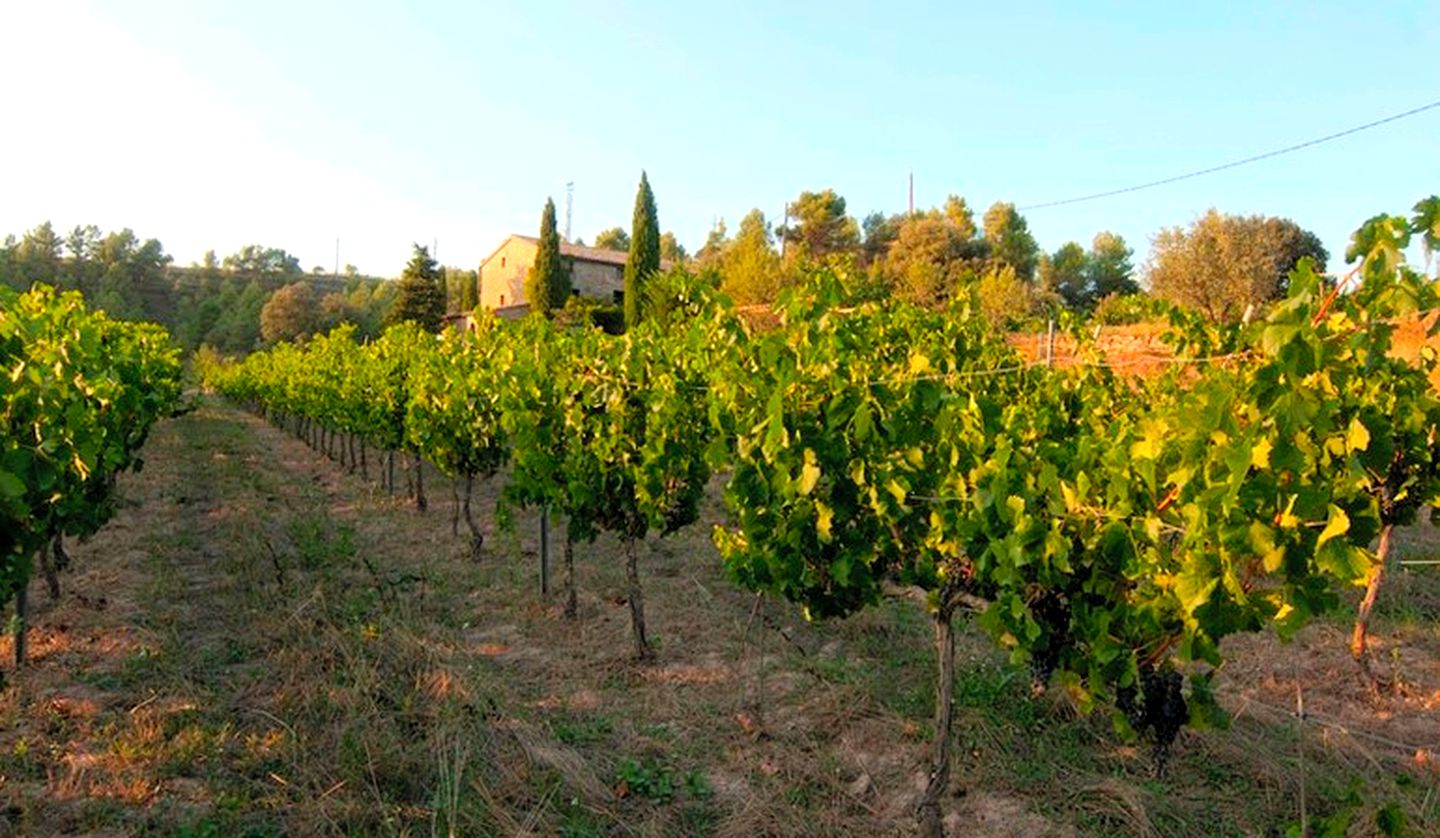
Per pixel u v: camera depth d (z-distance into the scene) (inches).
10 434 192.9
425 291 1905.8
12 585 175.0
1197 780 177.9
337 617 262.8
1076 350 350.9
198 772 177.0
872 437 162.7
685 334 261.9
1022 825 164.4
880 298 357.7
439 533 425.7
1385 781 174.6
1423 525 418.3
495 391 347.9
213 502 499.2
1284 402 92.6
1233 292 883.4
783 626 278.5
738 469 184.5
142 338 499.2
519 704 213.6
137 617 271.3
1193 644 117.4
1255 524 101.9
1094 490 134.4
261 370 1157.7
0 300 227.0
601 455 252.5
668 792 176.2
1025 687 217.3
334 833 153.8
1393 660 247.6
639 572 348.8
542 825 161.6
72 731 193.9
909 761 187.6
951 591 153.9
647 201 1456.7
